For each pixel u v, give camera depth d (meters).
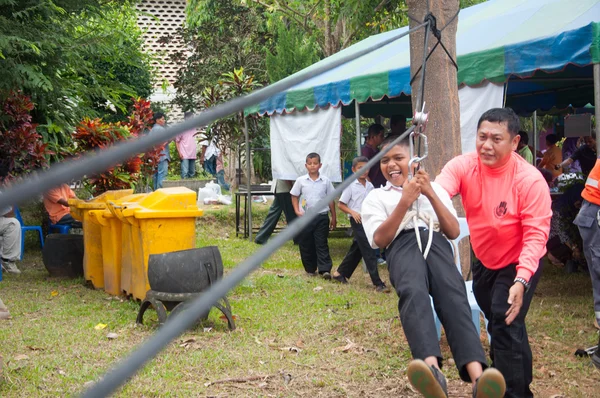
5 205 0.63
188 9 18.50
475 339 3.38
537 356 5.46
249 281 8.41
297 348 5.66
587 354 5.44
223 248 11.57
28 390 4.66
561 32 6.70
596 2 7.34
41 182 0.66
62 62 10.52
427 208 3.77
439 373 3.18
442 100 5.70
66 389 4.71
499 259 4.07
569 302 7.45
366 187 8.41
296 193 9.16
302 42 17.38
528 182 3.90
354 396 4.69
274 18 18.17
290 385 4.87
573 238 8.87
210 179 17.22
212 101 15.70
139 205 7.08
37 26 9.96
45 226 11.16
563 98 13.32
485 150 3.92
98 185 9.58
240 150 16.48
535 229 3.83
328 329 6.26
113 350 5.63
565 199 8.97
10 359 5.31
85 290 8.26
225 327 6.32
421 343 3.30
